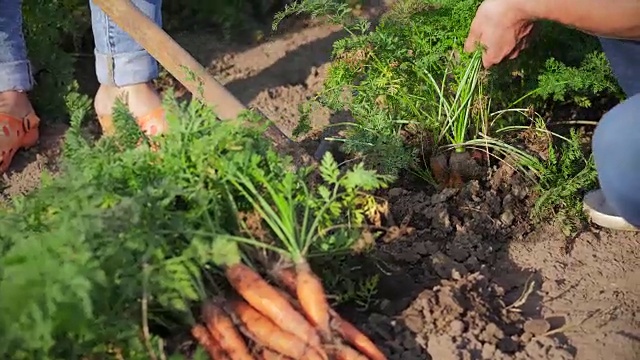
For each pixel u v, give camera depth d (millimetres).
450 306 1632
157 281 1477
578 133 2164
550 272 1826
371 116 2016
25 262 1431
